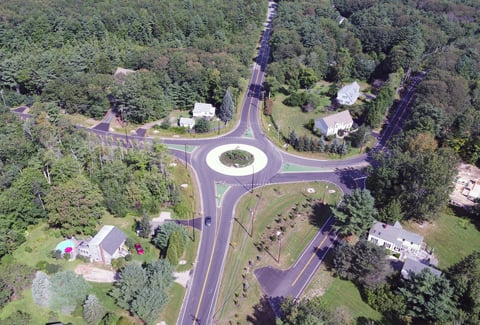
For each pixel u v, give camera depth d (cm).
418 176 10162
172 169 12294
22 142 11475
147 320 7294
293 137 14062
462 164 13100
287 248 9612
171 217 10450
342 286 8612
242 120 15788
